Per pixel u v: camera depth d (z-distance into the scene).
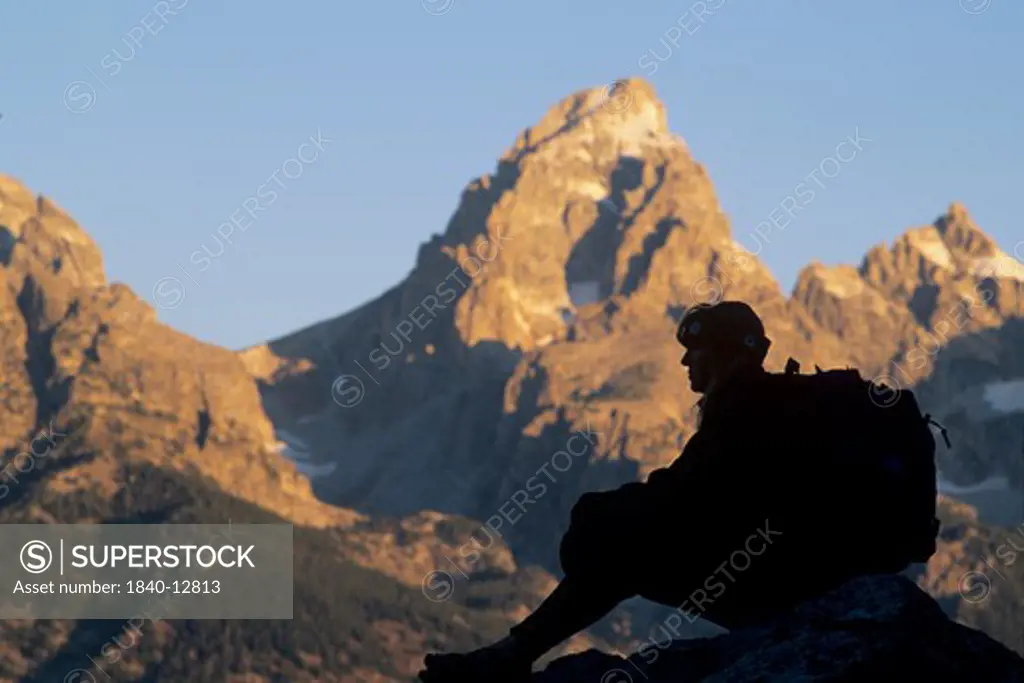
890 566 13.55
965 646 12.00
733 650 13.42
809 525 13.29
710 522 13.24
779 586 13.48
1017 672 11.90
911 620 12.05
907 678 11.69
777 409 13.39
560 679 13.55
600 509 13.23
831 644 11.94
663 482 13.38
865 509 13.29
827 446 13.32
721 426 13.42
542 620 13.02
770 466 13.24
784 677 11.84
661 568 13.24
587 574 13.02
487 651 12.88
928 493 13.58
